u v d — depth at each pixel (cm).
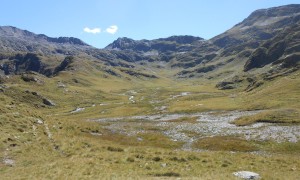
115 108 15825
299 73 16512
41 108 16600
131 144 6062
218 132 7325
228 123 8688
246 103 12925
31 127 5156
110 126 8856
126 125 9200
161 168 3612
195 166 3809
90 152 4316
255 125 7750
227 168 3766
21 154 3866
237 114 10525
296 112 8231
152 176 3234
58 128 5797
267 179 3275
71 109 16575
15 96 16800
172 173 3397
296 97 11362
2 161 3566
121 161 3847
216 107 12975
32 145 4256
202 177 3159
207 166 3838
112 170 3412
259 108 11144
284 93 12481
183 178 3055
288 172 3775
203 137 6888
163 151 4462
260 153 5469
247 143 6088
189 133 7444
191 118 10581
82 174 3203
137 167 3628
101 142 5431
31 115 5953
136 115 13075
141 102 18250
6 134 4397
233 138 6531
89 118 12656
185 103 15488
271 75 19362
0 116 5078
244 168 3797
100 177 3061
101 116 13300
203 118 10344
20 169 3341
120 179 2950
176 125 8862
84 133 6178
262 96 13362
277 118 7944
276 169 3909
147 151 4459
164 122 10081
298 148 5594
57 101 19062
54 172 3225
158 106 15525
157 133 7506
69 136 5325
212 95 19350
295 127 6969
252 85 19412
